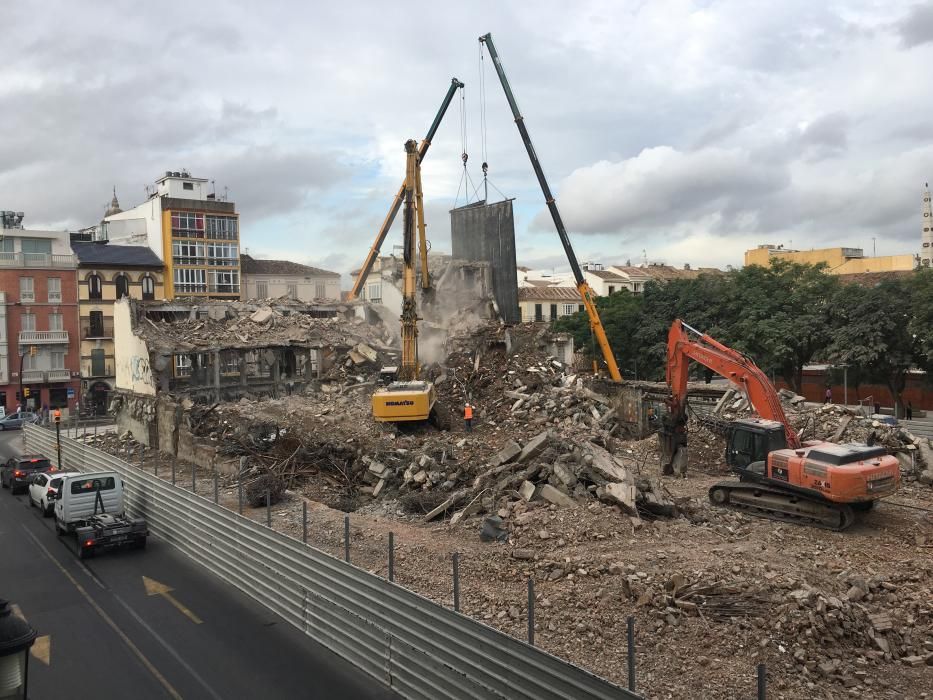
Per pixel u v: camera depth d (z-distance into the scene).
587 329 58.53
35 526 24.56
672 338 25.95
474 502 19.38
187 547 19.97
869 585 13.71
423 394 28.83
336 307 51.62
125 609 15.95
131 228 72.19
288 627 14.70
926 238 100.44
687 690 9.82
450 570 15.14
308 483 25.25
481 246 55.19
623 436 33.22
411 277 33.19
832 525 18.83
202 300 45.72
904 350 41.88
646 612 12.19
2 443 48.25
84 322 62.59
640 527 16.84
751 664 10.51
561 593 13.23
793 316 47.41
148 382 37.81
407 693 11.37
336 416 34.16
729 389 32.06
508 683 9.41
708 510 20.03
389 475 24.19
